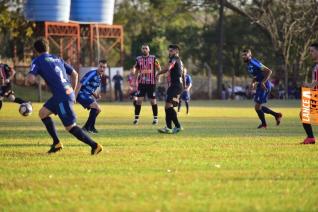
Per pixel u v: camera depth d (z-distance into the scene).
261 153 32.59
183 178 24.45
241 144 37.34
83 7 136.00
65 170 26.59
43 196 21.36
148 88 55.78
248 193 21.62
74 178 24.55
